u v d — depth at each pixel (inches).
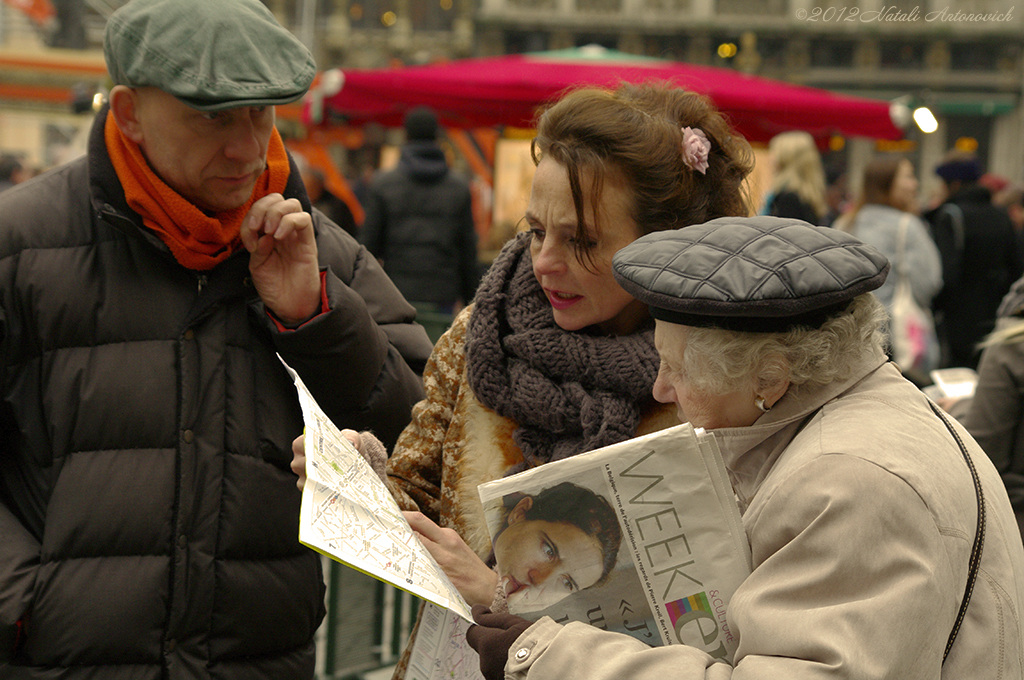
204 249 65.2
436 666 61.7
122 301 64.7
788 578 44.1
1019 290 109.3
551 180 60.2
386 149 538.6
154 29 60.5
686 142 59.9
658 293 47.3
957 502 45.5
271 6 1263.5
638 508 49.1
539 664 47.4
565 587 50.5
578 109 60.6
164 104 61.3
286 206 65.1
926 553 42.9
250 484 66.6
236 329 67.9
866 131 291.1
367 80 282.4
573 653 47.3
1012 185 402.6
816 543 43.4
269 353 68.9
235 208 66.6
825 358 46.7
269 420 67.9
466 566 59.9
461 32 1521.9
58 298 63.7
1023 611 48.8
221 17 61.4
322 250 74.8
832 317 47.1
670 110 62.6
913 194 208.8
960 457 48.2
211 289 66.4
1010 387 105.8
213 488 65.3
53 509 63.2
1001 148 1487.5
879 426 46.4
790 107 278.5
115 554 63.2
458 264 250.7
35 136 561.6
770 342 46.6
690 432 48.3
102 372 63.8
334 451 54.2
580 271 60.6
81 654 62.3
